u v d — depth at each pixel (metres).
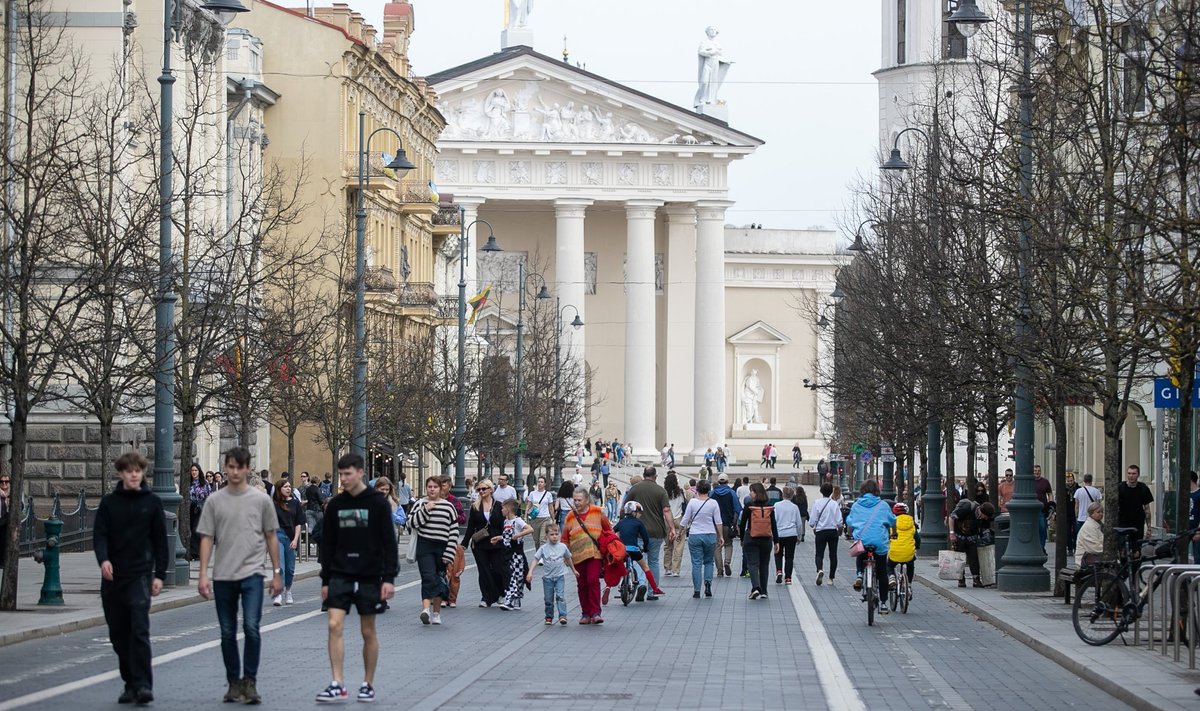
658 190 137.62
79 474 45.56
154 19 49.34
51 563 27.95
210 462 53.75
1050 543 53.88
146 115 39.03
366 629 17.14
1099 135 29.42
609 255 147.00
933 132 41.94
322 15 72.56
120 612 16.62
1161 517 31.88
